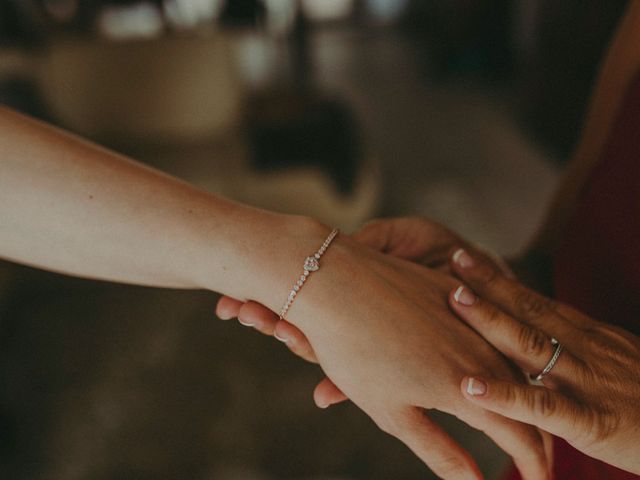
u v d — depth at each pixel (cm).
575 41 177
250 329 126
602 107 49
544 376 36
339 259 38
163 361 119
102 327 128
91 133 123
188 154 128
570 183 52
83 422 107
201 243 37
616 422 34
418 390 37
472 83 271
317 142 150
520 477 46
